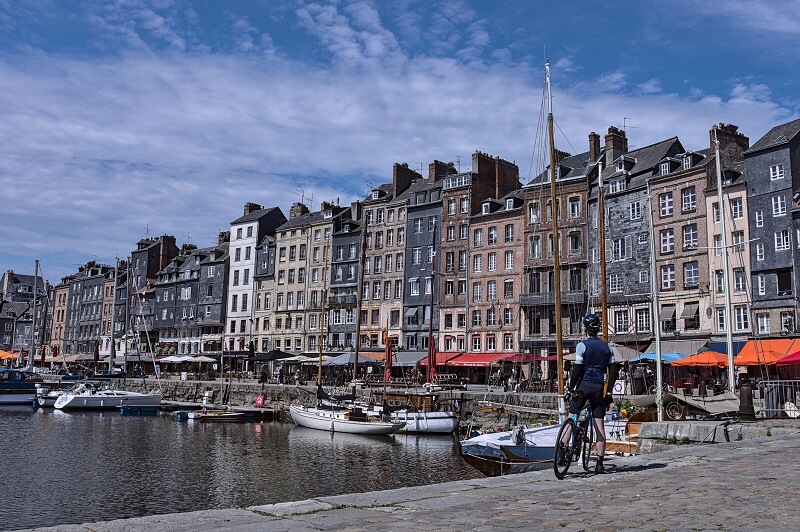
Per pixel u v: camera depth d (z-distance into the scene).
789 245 47.41
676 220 54.50
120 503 24.34
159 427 48.84
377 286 79.81
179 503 24.42
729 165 53.53
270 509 6.82
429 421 43.19
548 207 64.31
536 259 64.12
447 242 73.06
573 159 67.81
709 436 13.88
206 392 70.56
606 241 59.66
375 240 80.88
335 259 84.88
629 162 60.81
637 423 25.28
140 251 119.00
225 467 31.91
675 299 53.78
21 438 41.84
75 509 23.31
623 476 8.93
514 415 42.06
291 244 91.06
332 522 6.18
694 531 5.73
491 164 74.75
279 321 90.62
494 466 23.78
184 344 103.62
